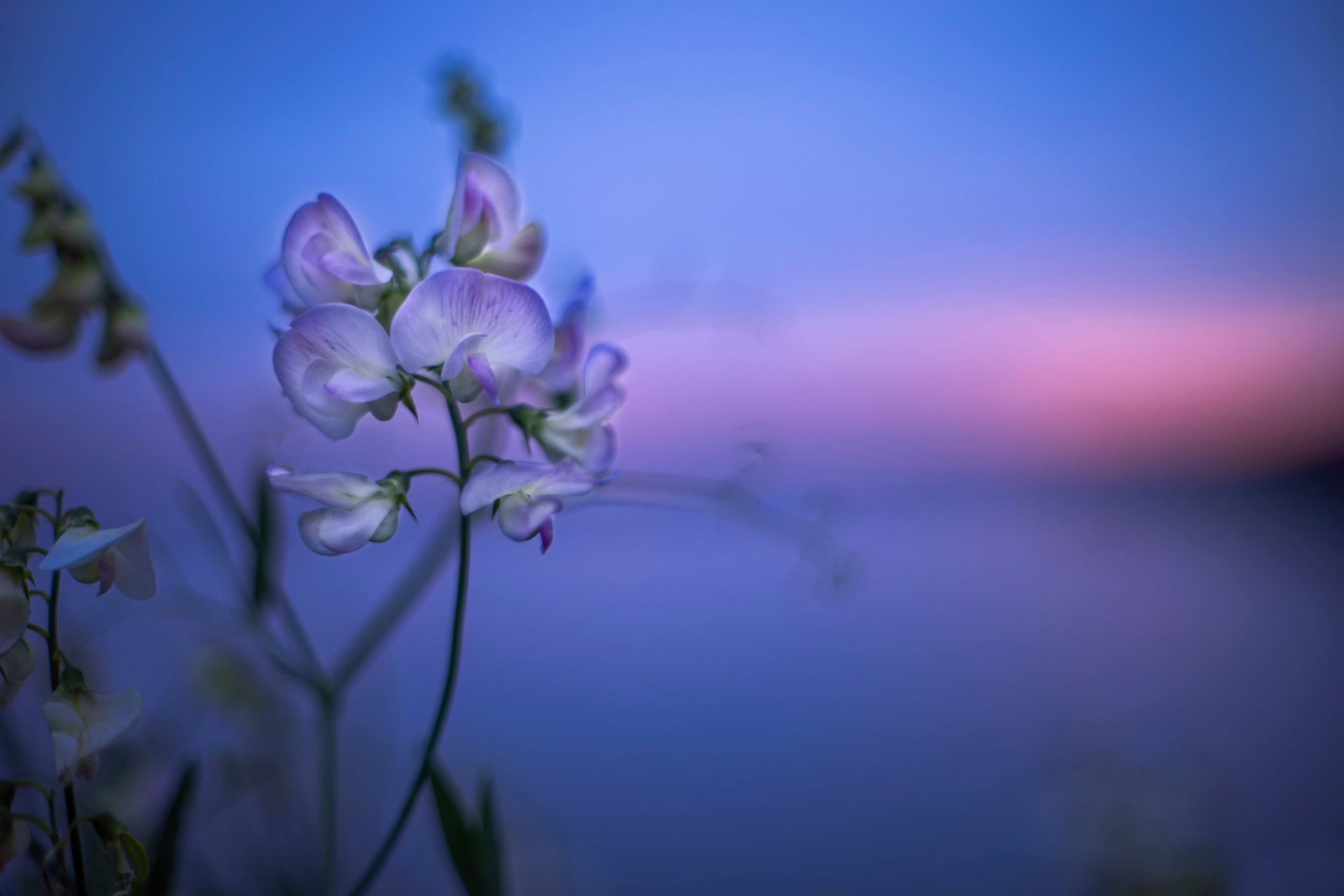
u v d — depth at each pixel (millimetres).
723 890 356
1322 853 367
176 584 253
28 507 182
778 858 384
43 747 227
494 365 199
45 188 250
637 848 393
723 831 407
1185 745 391
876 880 366
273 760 309
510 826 381
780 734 505
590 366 218
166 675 308
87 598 250
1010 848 386
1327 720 505
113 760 269
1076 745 399
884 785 453
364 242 201
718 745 483
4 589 174
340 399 189
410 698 495
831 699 547
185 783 198
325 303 197
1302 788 425
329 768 258
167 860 194
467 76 337
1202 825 359
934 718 515
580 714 506
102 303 254
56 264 251
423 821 346
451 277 189
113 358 256
